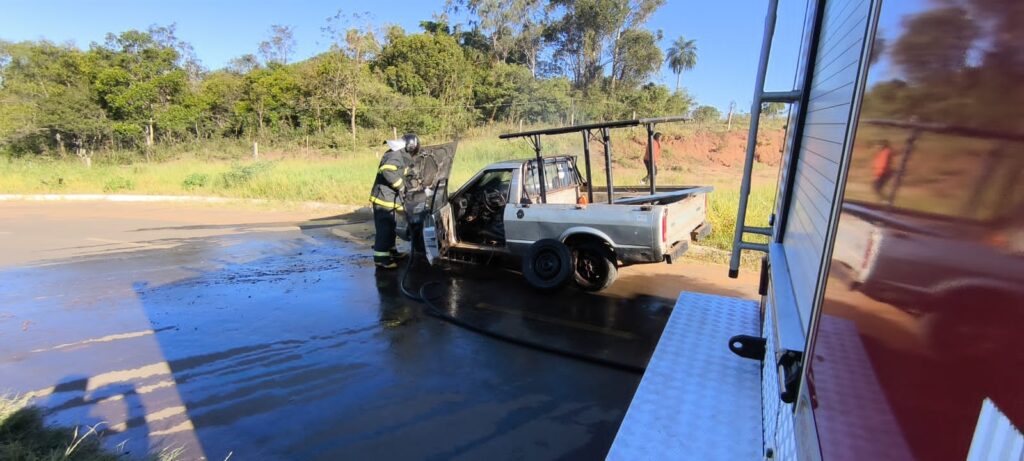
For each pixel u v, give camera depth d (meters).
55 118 26.28
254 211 12.12
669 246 5.18
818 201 1.50
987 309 0.47
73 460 2.62
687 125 23.62
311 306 5.41
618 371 3.88
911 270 0.65
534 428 3.12
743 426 1.89
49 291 5.93
